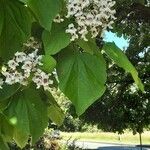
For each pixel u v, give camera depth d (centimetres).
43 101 82
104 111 480
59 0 73
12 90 78
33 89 80
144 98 500
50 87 81
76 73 75
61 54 77
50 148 363
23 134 84
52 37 75
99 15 79
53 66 75
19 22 77
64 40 75
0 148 80
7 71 80
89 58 76
